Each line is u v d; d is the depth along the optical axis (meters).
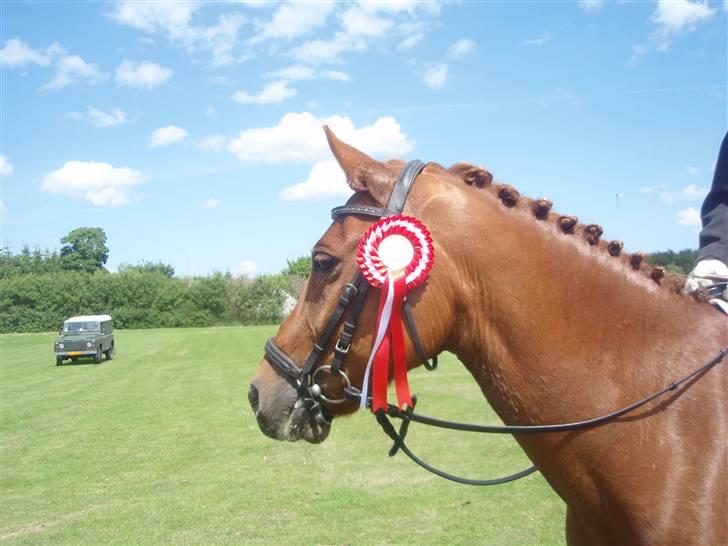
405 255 2.17
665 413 2.11
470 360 2.33
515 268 2.21
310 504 7.30
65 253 87.94
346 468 8.73
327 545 6.06
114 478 8.77
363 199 2.35
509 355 2.22
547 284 2.22
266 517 6.94
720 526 1.96
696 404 2.10
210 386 18.06
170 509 7.34
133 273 59.03
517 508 6.82
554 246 2.26
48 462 9.73
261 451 10.01
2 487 8.44
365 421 11.71
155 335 45.41
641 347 2.21
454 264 2.23
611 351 2.20
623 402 2.14
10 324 53.94
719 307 2.41
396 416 2.32
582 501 2.20
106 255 90.19
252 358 26.30
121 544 6.32
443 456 9.05
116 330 55.44
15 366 25.75
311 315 2.34
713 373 2.14
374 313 2.23
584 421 2.13
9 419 13.46
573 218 2.32
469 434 10.34
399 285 2.15
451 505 7.01
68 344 25.84
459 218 2.24
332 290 2.29
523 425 2.24
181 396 16.28
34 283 55.25
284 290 60.50
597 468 2.14
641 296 2.27
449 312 2.24
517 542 5.90
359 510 7.02
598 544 2.24
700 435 2.06
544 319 2.19
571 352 2.19
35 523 7.00
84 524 6.92
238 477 8.57
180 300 58.22
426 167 2.42
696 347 2.21
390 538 6.15
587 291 2.24
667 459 2.06
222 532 6.54
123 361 26.86
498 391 2.27
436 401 13.47
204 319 58.75
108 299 56.97
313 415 2.33
